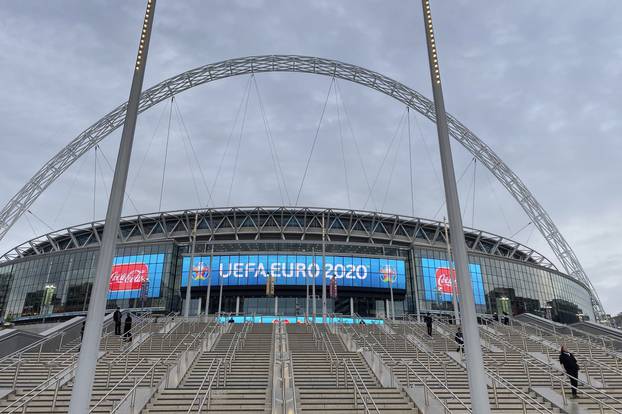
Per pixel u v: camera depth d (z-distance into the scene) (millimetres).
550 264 103562
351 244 79312
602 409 14805
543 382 19625
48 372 19766
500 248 99625
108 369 20078
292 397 15078
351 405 15422
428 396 16344
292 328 35812
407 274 79938
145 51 11727
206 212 86438
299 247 77938
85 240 90812
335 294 57438
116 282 77375
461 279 9805
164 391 16750
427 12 12523
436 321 39688
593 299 119875
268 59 94062
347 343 28953
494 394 16062
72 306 77000
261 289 73125
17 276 85688
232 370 20891
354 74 95062
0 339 26047
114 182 10172
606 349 29500
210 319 48312
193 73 93188
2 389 17125
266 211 86375
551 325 44500
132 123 10812
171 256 76875
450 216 10398
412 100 96625
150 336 29703
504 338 32125
